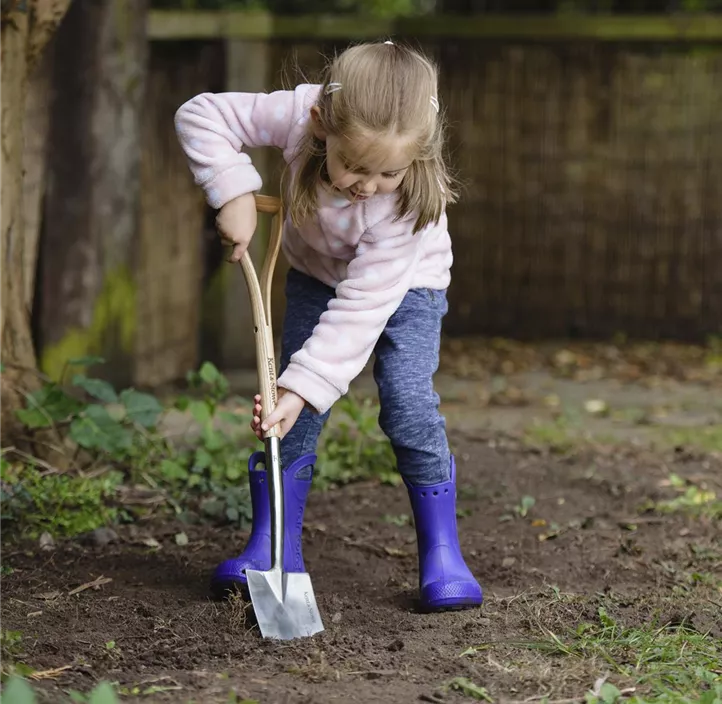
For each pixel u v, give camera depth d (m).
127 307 6.62
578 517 4.59
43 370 6.38
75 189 6.42
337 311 3.15
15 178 4.59
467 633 3.13
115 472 4.61
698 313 9.23
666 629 3.17
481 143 9.20
